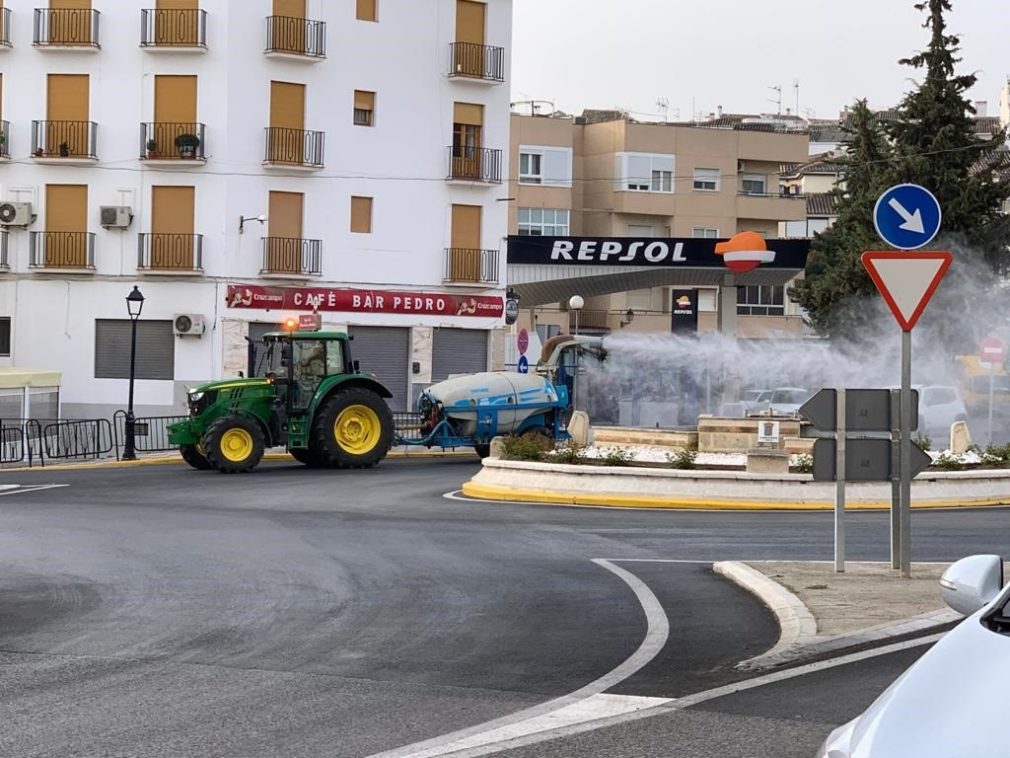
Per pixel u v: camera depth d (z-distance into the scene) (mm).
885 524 19188
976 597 5078
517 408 33438
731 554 16094
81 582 14047
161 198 44188
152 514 21109
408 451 38094
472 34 48219
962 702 4156
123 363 44188
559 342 46156
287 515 20953
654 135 68438
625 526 19172
